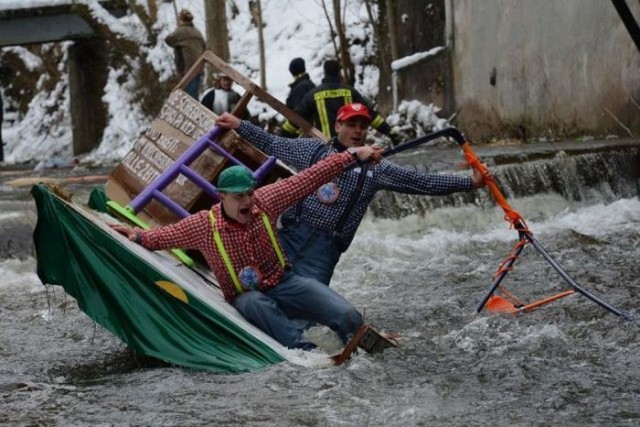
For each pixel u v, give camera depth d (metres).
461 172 29.94
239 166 15.20
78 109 63.16
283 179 16.75
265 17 60.22
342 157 15.67
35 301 20.75
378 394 13.72
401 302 19.95
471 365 14.99
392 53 49.25
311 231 16.45
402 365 14.93
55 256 14.89
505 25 41.22
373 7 55.41
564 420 12.66
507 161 31.00
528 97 40.41
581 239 25.80
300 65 32.19
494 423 12.56
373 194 16.59
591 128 37.75
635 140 34.75
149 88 61.25
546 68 39.38
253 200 15.19
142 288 14.88
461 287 21.20
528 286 20.91
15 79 70.44
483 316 17.89
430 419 12.73
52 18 61.34
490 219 28.78
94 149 62.69
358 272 23.12
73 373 15.52
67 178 37.50
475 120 43.28
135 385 14.38
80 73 63.38
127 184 18.20
